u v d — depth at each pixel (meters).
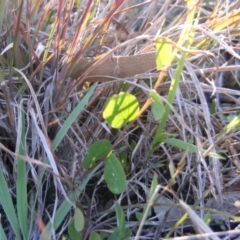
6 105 0.24
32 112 0.22
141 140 0.25
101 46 0.25
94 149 0.21
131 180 0.24
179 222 0.19
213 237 0.17
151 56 0.24
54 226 0.20
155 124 0.26
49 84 0.24
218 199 0.25
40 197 0.22
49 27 0.28
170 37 0.26
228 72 0.34
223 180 0.26
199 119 0.27
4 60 0.24
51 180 0.24
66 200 0.21
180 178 0.26
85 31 0.26
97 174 0.25
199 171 0.24
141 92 0.26
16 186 0.22
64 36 0.24
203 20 0.33
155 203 0.21
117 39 0.28
